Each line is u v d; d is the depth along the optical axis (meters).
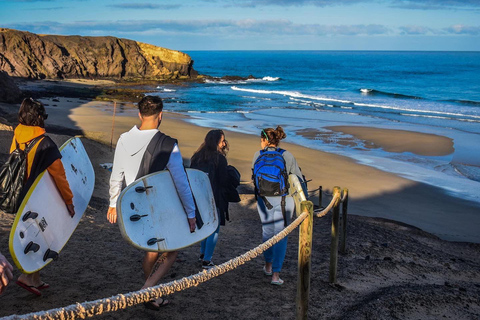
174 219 3.32
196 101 43.72
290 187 4.74
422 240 9.15
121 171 3.37
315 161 19.06
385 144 23.38
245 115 33.94
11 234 2.78
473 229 11.82
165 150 3.29
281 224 4.78
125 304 1.92
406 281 5.71
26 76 61.66
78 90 50.81
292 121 30.97
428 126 29.59
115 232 6.28
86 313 1.76
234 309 3.98
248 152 19.97
